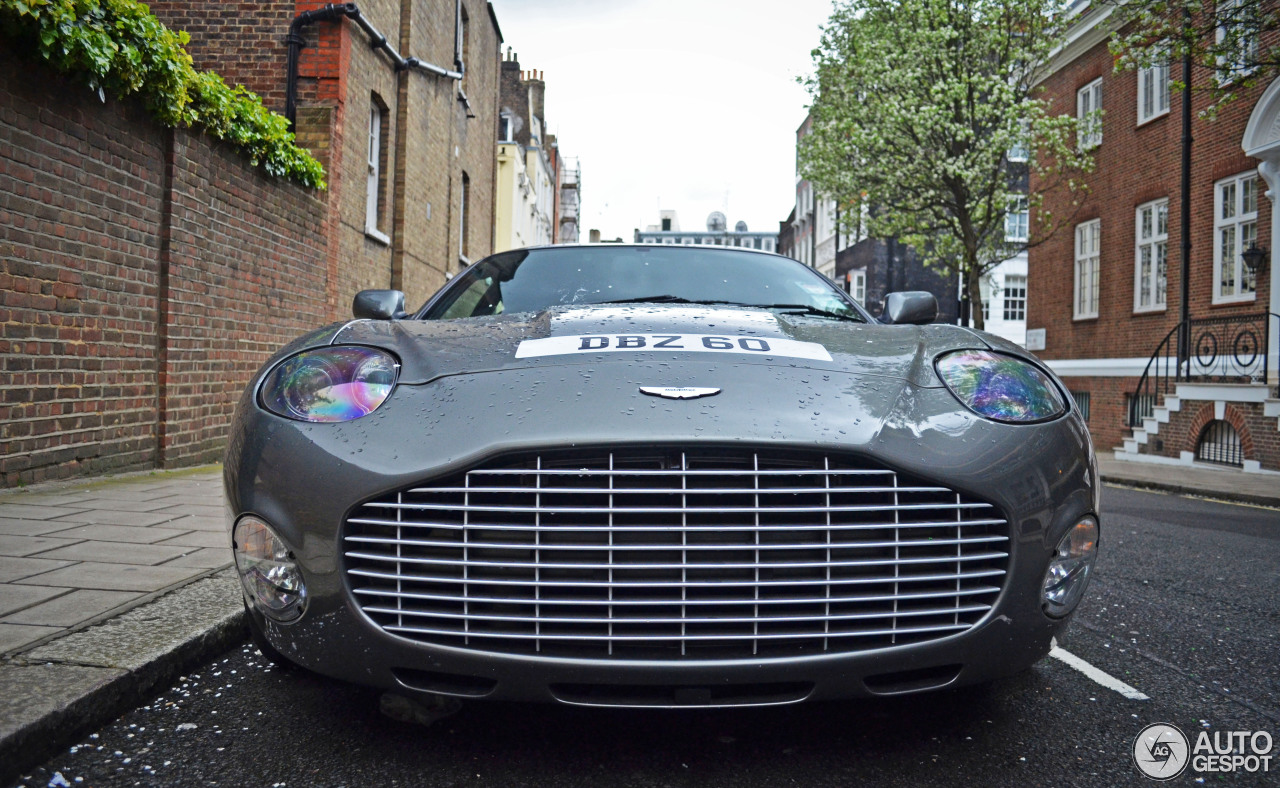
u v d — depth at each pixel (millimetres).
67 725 2029
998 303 31703
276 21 9477
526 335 2512
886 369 2305
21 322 4918
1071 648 3066
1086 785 1976
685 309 2979
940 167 15727
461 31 16156
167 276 6289
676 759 2064
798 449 1946
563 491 1915
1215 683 2713
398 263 12383
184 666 2508
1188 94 14141
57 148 5152
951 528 2014
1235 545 5746
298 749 2078
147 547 3668
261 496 2064
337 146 9523
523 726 2229
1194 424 12930
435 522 1941
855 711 2363
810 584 1912
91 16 5109
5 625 2590
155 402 6266
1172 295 14781
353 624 1965
